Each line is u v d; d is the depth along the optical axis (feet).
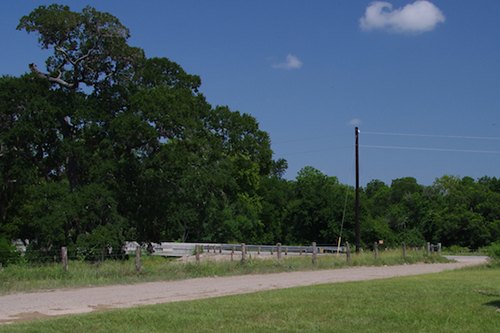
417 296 47.62
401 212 280.31
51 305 47.47
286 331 32.53
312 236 245.86
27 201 127.54
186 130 118.42
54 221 105.50
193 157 121.80
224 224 249.34
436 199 288.51
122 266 78.64
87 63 124.57
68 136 120.26
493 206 265.34
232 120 156.97
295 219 247.91
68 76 126.21
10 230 127.44
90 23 120.98
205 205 144.97
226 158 142.92
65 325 34.47
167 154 116.06
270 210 295.07
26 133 110.32
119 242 115.24
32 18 119.55
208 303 44.65
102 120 117.70
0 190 121.49
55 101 115.65
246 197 265.75
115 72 127.13
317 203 240.73
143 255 141.28
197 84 136.15
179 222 141.69
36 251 104.88
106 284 65.82
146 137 113.60
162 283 68.39
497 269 95.81
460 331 32.27
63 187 111.86
